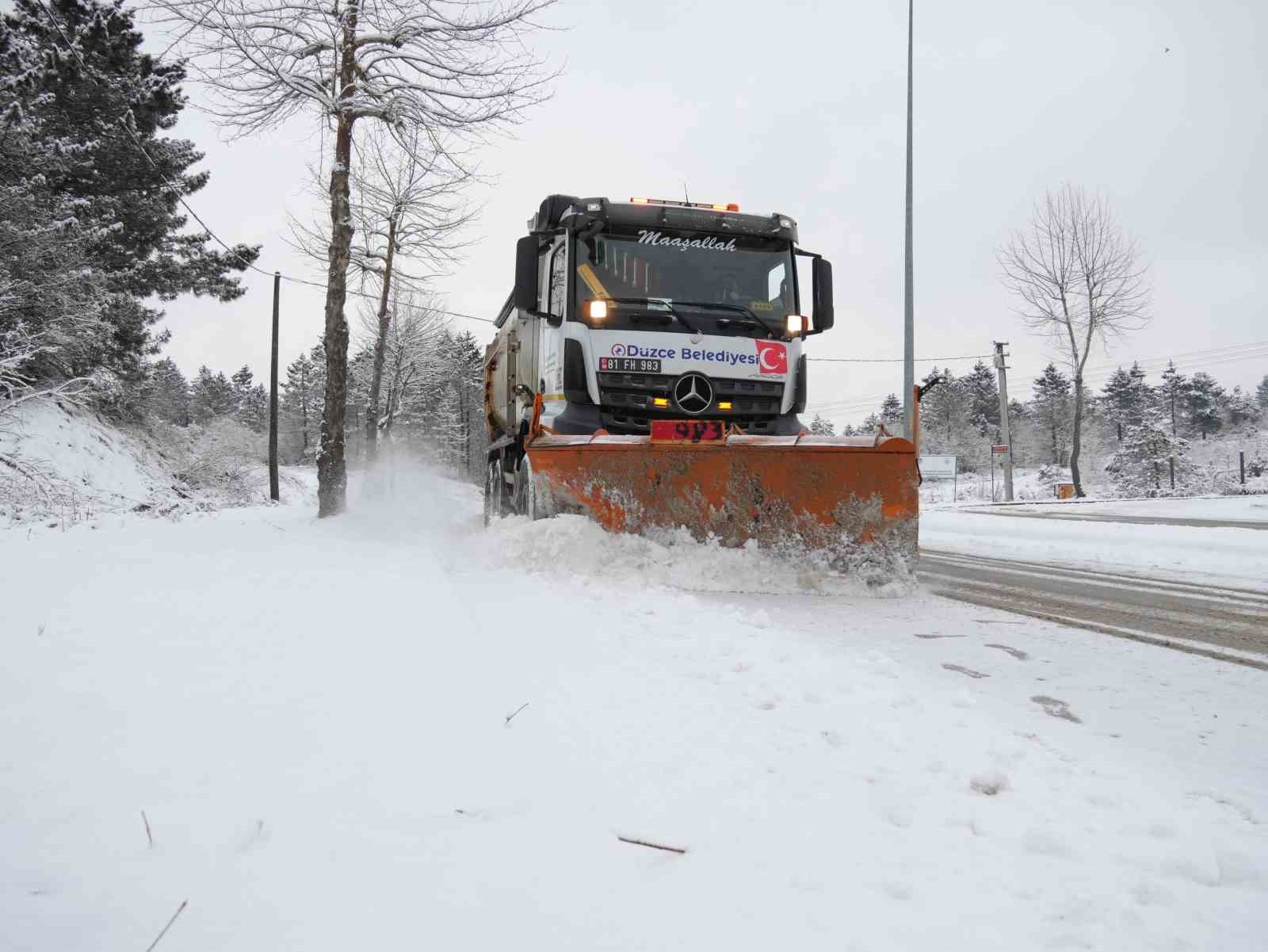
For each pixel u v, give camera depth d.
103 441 19.25
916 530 6.19
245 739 2.01
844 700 2.89
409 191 21.38
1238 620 5.32
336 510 11.40
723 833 1.77
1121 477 49.88
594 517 6.41
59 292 15.26
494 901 1.38
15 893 1.26
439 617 3.69
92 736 1.96
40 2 12.34
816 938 1.37
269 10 10.59
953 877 1.65
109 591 4.06
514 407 9.50
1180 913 1.56
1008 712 3.07
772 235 7.46
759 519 6.24
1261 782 2.37
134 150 19.83
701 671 3.24
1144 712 3.12
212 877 1.36
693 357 7.01
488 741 2.17
